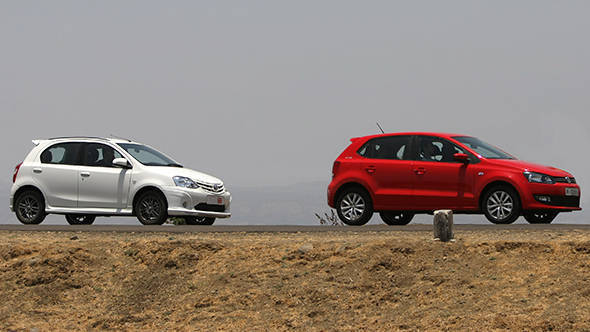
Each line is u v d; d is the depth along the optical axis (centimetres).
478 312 1129
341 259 1325
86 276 1374
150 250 1423
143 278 1359
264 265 1342
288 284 1279
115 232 1764
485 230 1622
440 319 1126
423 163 1894
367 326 1146
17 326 1243
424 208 1883
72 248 1437
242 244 1430
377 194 1930
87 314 1281
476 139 1972
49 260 1393
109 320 1253
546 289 1162
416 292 1216
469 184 1833
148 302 1302
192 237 1627
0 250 1441
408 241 1351
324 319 1187
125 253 1432
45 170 2111
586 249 1252
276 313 1216
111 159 2075
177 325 1221
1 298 1325
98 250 1448
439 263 1281
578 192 1841
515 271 1230
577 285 1155
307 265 1329
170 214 1992
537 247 1285
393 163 1927
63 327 1240
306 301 1234
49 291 1339
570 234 1491
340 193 1995
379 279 1262
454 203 1848
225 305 1253
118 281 1359
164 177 2009
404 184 1905
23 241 1588
